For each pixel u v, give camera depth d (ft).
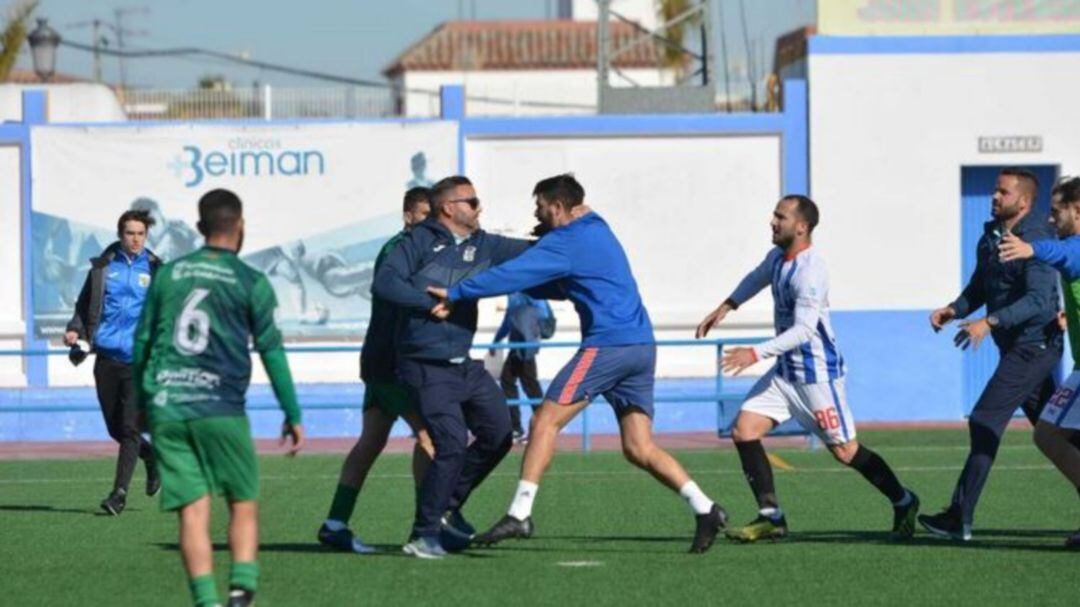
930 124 112.47
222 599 46.44
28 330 111.96
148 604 46.29
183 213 112.06
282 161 112.16
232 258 41.57
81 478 84.07
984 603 45.42
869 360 112.37
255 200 112.37
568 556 54.24
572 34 292.40
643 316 53.67
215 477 41.29
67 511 69.15
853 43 112.16
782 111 112.88
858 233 112.27
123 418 67.72
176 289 41.29
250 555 41.55
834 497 71.51
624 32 276.62
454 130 112.37
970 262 114.21
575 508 68.33
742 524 63.26
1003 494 71.77
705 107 115.85
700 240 112.68
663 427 110.52
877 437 101.71
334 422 110.83
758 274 57.88
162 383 40.98
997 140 112.37
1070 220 53.47
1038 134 112.47
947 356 112.47
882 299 112.37
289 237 112.37
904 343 112.37
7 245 112.37
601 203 112.68
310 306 112.27
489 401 54.70
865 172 112.37
